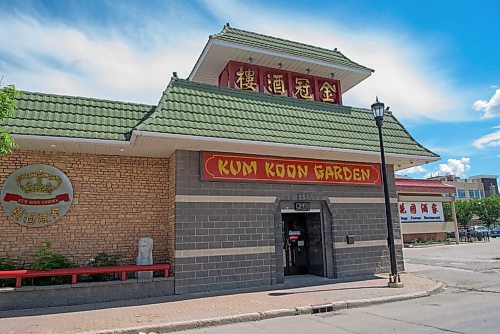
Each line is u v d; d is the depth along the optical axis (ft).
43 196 33.68
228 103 38.27
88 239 34.81
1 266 30.53
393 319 25.39
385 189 38.14
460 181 254.06
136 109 36.52
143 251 34.65
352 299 30.91
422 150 45.88
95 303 30.58
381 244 45.32
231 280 36.09
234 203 37.58
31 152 34.14
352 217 44.06
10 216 32.40
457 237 101.35
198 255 35.09
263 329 23.98
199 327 24.89
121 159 37.58
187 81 37.68
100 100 35.63
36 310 28.30
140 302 30.83
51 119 32.04
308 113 42.57
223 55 45.42
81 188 35.37
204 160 36.73
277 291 34.99
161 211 38.19
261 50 44.57
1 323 24.89
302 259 45.52
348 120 44.70
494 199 173.58
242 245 37.14
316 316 27.25
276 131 37.96
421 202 103.91
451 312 27.07
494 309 27.78
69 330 23.21
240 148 36.78
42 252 32.14
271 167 39.91
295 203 41.60
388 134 45.93
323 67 48.78
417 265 55.11
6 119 30.32
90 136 31.99
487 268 50.78
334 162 43.80
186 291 34.01
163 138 32.12
